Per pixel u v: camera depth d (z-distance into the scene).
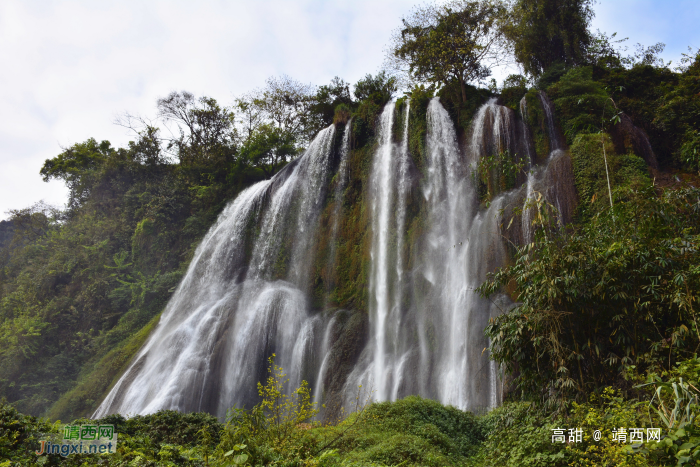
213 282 28.73
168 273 31.77
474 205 22.66
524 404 9.17
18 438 6.20
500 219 20.17
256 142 35.66
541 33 28.56
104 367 26.38
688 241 7.59
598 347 7.59
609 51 29.81
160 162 41.69
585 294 7.71
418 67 28.47
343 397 19.94
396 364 20.28
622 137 22.00
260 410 8.42
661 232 7.99
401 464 7.85
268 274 27.53
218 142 39.84
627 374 7.00
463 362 18.23
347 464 7.64
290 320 23.83
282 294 24.83
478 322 18.36
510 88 26.00
